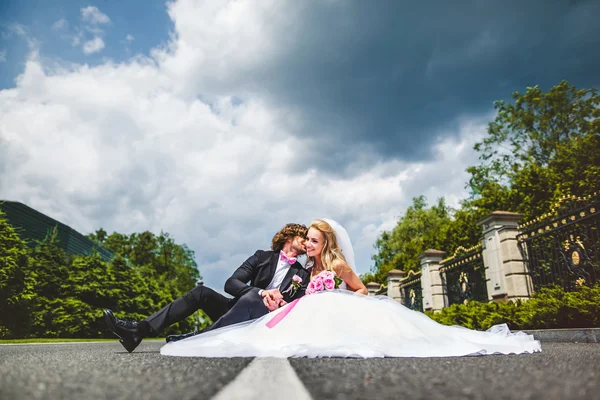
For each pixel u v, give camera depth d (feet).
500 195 73.87
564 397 3.52
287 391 3.81
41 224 102.32
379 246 151.94
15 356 9.73
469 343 9.71
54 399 3.32
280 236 12.69
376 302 10.25
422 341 9.17
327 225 12.68
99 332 77.20
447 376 4.99
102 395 3.52
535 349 10.65
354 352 8.29
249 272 12.15
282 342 9.21
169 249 196.24
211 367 6.12
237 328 10.27
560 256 30.50
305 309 9.91
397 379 4.70
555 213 30.35
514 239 35.01
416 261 97.09
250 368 5.94
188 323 115.14
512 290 33.94
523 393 3.72
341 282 11.75
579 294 21.44
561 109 103.09
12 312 53.31
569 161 65.51
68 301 74.28
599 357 8.38
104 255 134.41
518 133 109.29
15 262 53.67
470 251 42.88
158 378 4.71
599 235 26.32
